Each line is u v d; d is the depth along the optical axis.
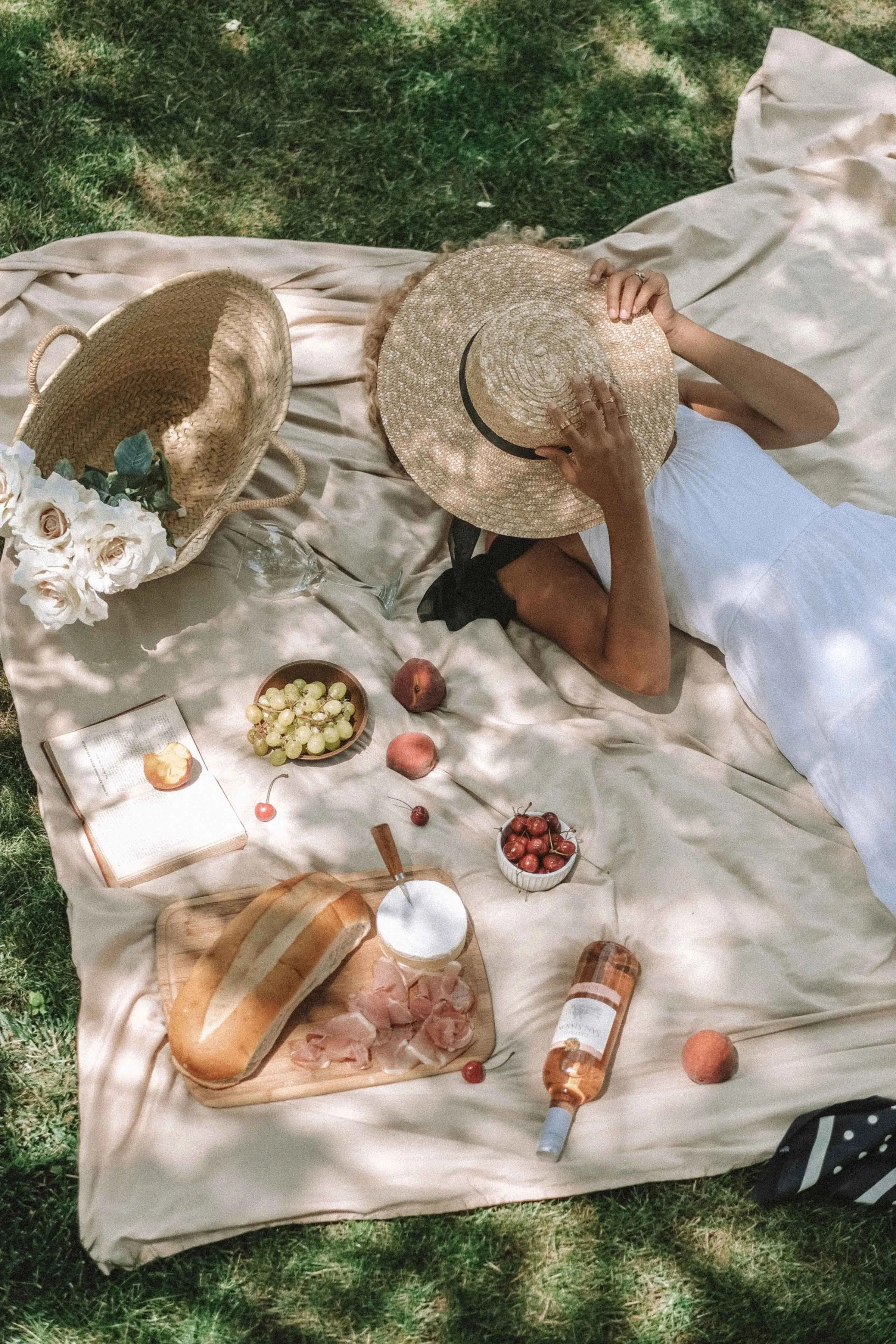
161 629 3.23
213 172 4.07
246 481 3.01
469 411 2.75
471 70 4.30
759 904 2.94
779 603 2.98
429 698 3.10
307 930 2.65
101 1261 2.56
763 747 3.16
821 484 3.60
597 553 2.99
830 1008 2.83
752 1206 2.75
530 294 2.91
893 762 2.82
